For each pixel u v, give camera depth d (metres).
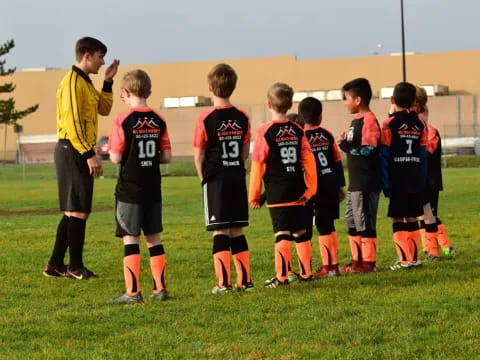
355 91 12.55
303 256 11.86
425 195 13.98
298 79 91.38
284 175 11.39
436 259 13.98
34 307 10.54
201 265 14.05
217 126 10.99
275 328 8.91
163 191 38.94
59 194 12.98
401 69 87.94
